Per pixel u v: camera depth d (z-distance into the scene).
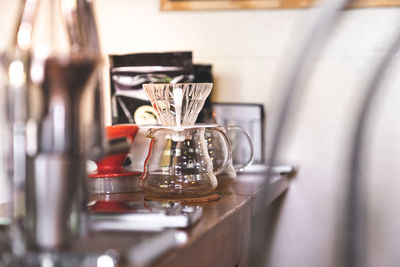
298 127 1.56
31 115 0.56
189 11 1.59
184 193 0.94
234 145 1.46
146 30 1.61
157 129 0.98
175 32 1.60
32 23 0.58
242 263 0.92
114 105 1.30
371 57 1.51
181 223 0.67
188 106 1.03
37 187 0.55
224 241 0.78
